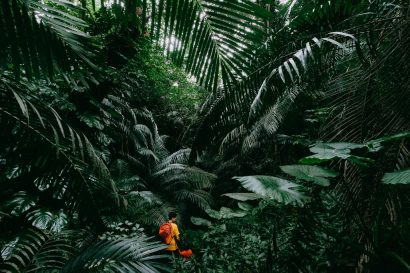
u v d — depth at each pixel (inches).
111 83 167.2
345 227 103.7
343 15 74.0
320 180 80.4
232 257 126.5
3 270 83.0
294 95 89.0
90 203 82.0
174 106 342.0
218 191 335.9
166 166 300.8
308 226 93.0
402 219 80.9
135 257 70.9
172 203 287.9
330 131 97.7
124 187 224.2
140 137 299.1
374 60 86.1
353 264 98.2
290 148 257.6
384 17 77.9
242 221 163.8
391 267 82.9
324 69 76.5
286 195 77.1
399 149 85.4
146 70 208.5
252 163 292.7
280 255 101.5
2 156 69.7
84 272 66.7
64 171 75.7
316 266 103.3
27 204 114.6
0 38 29.6
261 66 63.9
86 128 166.9
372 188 89.6
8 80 64.1
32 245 96.9
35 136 69.4
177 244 180.5
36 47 31.5
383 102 87.4
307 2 84.0
